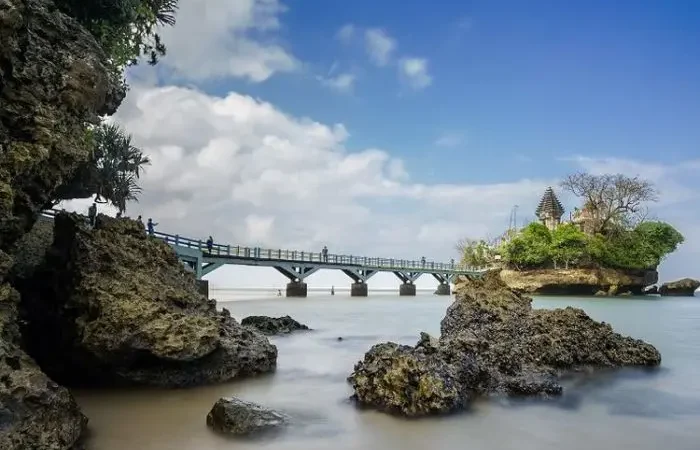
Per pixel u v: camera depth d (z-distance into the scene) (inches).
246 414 350.6
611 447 329.7
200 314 540.1
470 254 3457.2
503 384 450.9
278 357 655.8
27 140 386.3
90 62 454.9
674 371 544.7
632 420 383.9
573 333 580.1
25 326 495.8
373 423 371.2
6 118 378.0
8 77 384.5
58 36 446.0
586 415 395.5
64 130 420.8
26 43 409.7
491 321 653.9
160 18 870.4
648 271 2797.7
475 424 371.2
